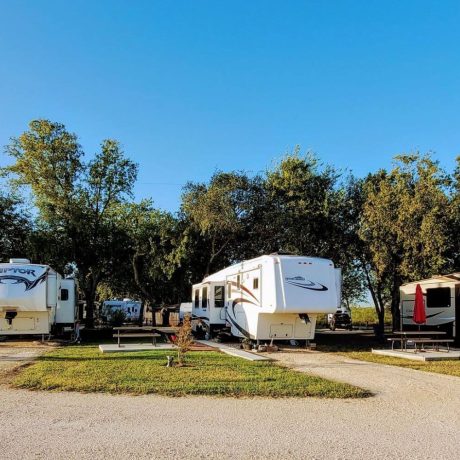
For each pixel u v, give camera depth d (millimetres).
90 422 6691
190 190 26516
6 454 5352
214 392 8703
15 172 28359
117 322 30172
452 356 14289
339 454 5496
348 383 10023
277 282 16062
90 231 28703
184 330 12438
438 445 5859
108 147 29516
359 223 24484
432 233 20141
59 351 15398
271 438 6066
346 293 28703
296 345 17922
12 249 28719
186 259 27688
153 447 5652
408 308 21328
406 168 22406
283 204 25922
